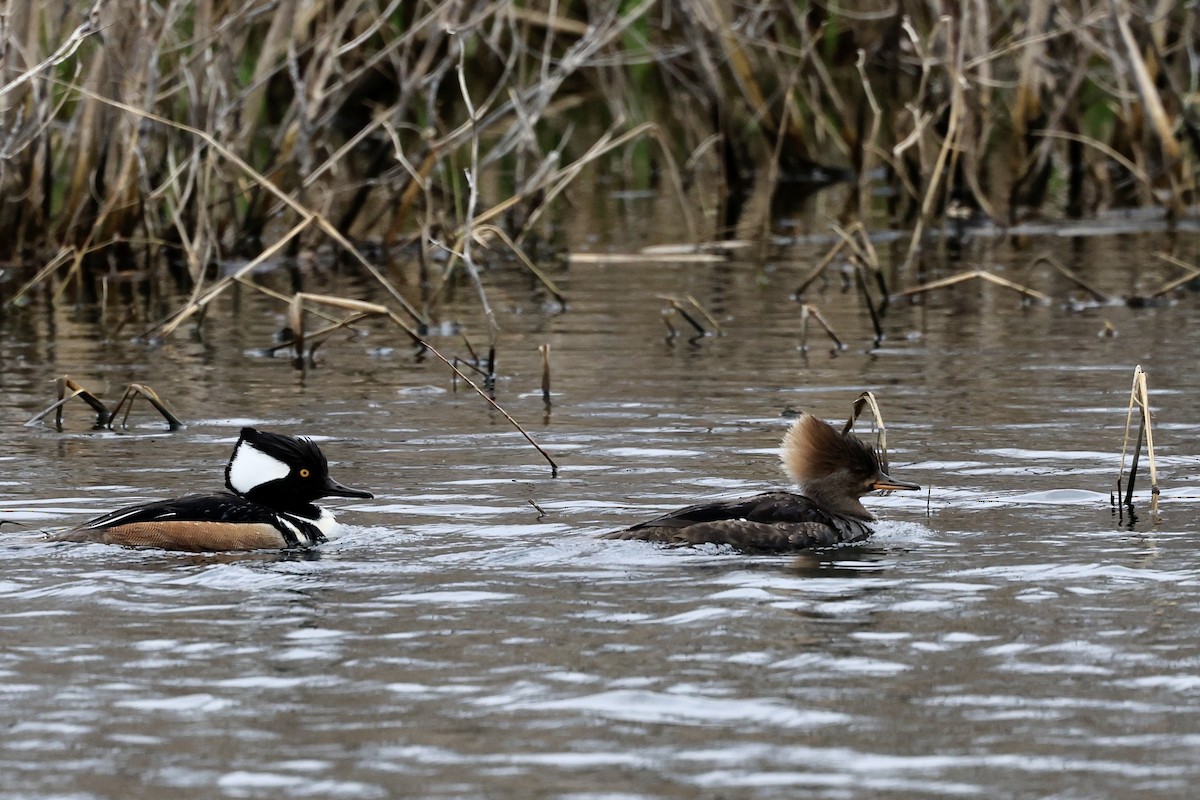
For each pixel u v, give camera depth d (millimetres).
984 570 10164
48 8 22141
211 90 22828
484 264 25359
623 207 30562
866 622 9086
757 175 33469
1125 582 9812
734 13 33750
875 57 33594
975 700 7891
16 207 23844
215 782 7035
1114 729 7539
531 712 7785
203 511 10922
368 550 10773
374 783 7012
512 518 11648
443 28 23828
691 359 18000
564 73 24703
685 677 8227
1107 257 24562
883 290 21156
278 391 16578
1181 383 16312
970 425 14664
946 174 27469
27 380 17125
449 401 16047
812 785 6980
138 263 24656
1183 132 30250
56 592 9672
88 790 6961
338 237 19750
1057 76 30250
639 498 12250
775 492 11414
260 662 8461
